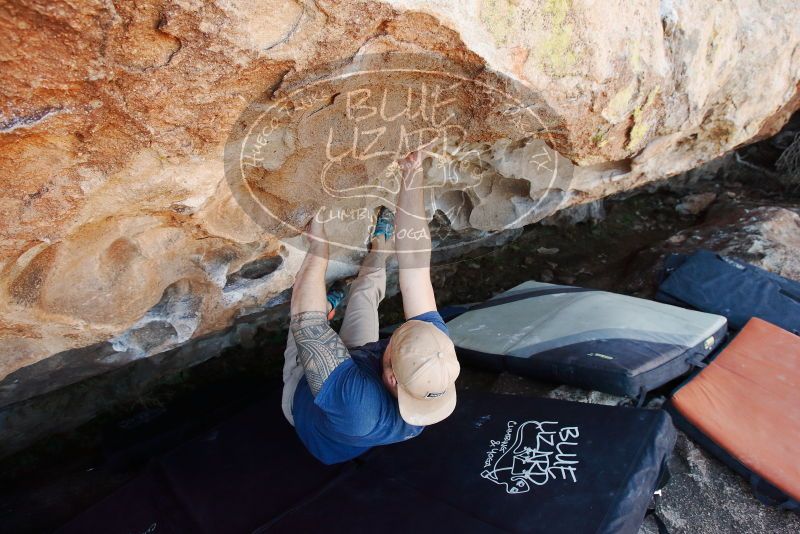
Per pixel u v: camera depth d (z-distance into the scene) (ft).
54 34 2.54
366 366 5.07
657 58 5.44
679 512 6.31
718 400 6.90
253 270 6.22
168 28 2.76
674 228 13.29
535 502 5.22
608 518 4.89
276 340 9.43
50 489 7.03
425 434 6.44
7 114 2.75
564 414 6.17
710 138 8.47
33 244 3.59
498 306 9.60
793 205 12.48
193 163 3.66
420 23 3.41
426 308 5.51
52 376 6.04
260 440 6.79
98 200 3.57
